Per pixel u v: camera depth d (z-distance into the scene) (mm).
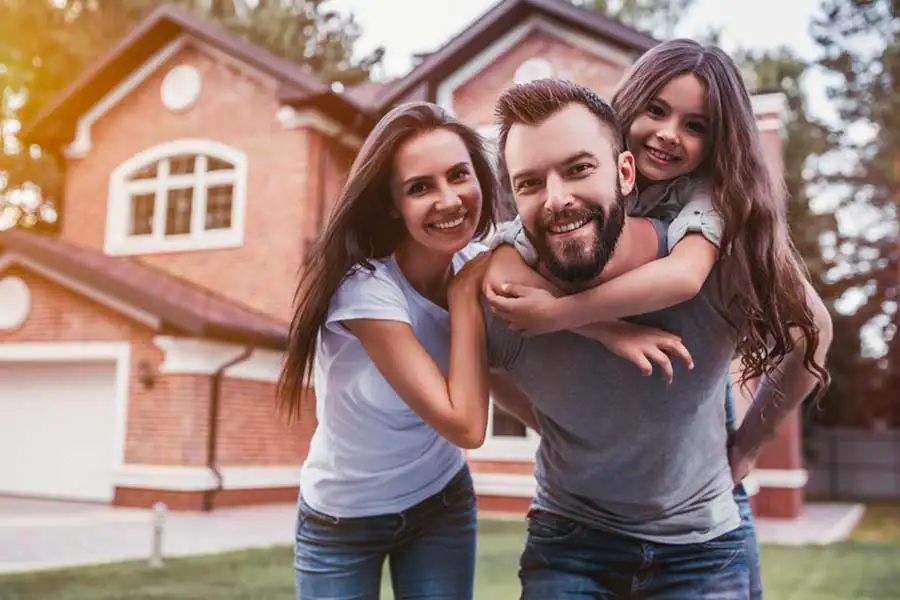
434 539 2557
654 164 2031
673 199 2068
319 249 2176
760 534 10188
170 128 14812
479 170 2221
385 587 5984
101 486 12336
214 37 14195
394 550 2607
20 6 25047
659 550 2207
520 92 1879
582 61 12852
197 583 6086
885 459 20641
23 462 12906
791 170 24234
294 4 29953
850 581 6715
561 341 2018
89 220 15164
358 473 2408
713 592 2209
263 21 28141
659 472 2141
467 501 2619
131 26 26891
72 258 12102
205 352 11500
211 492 11445
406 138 2104
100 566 6734
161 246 14492
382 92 14258
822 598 5977
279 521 10383
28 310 12594
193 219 14461
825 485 20922
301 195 13789
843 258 25453
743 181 1930
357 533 2463
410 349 2041
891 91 26625
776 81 27500
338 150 14586
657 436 2088
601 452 2145
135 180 15148
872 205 26125
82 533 8688
